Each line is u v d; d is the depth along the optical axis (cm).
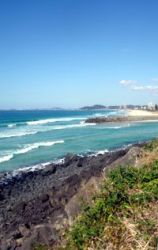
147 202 633
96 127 6731
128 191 696
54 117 12812
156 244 523
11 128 6819
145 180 733
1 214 1451
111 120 8631
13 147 3853
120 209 645
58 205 1283
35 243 873
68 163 2588
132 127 6581
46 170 2416
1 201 1730
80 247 611
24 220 1277
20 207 1425
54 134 5341
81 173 1605
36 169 2539
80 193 909
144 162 909
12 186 2053
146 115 10669
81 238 625
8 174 2383
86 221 659
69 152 3359
